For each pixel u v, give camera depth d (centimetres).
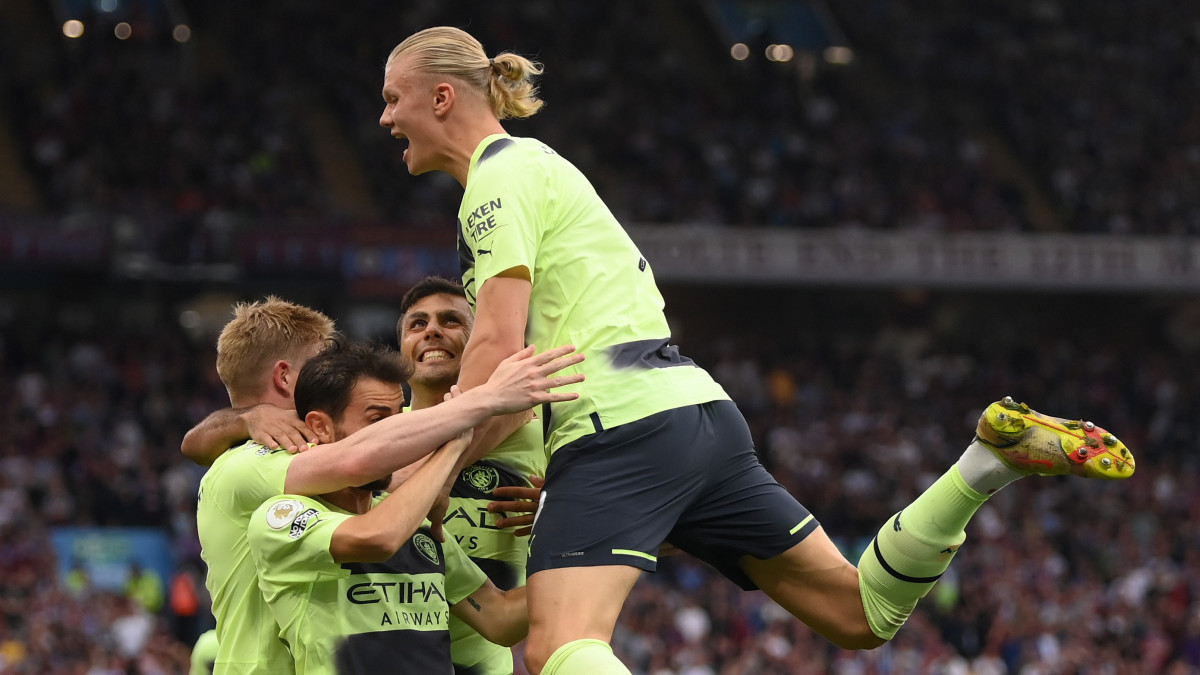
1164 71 2761
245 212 2003
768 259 2162
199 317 2066
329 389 331
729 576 361
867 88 2662
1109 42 2823
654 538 315
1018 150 2591
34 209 1961
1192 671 1436
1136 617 1498
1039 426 317
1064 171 2528
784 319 2409
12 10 2253
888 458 1948
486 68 336
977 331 2461
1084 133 2611
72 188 1948
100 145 2055
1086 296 2480
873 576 343
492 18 2575
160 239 1888
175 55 2270
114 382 1791
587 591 308
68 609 1199
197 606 1294
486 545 389
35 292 1980
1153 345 2488
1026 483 1844
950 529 333
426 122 333
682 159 2388
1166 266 2278
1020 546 1678
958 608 1484
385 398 334
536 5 2627
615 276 326
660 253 2123
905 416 2122
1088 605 1526
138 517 1472
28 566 1316
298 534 312
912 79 2698
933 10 2855
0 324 1920
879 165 2453
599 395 317
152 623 1225
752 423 2044
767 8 2770
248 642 333
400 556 332
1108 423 2233
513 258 311
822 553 351
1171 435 2178
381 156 2241
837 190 2356
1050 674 1391
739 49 2662
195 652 464
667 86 2545
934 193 2400
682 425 322
